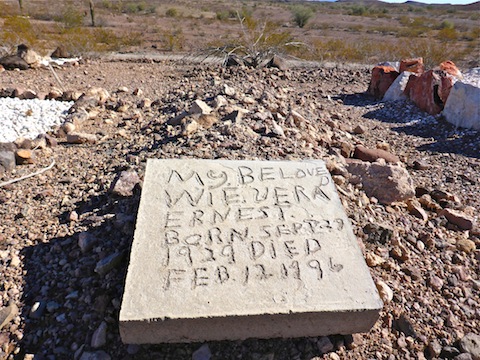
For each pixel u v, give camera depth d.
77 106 6.46
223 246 2.63
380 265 3.15
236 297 2.35
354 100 8.61
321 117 6.55
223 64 10.62
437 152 5.90
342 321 2.41
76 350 2.41
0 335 2.49
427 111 7.54
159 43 17.17
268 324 2.34
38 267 2.98
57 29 17.61
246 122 5.06
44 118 6.03
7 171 4.36
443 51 14.14
